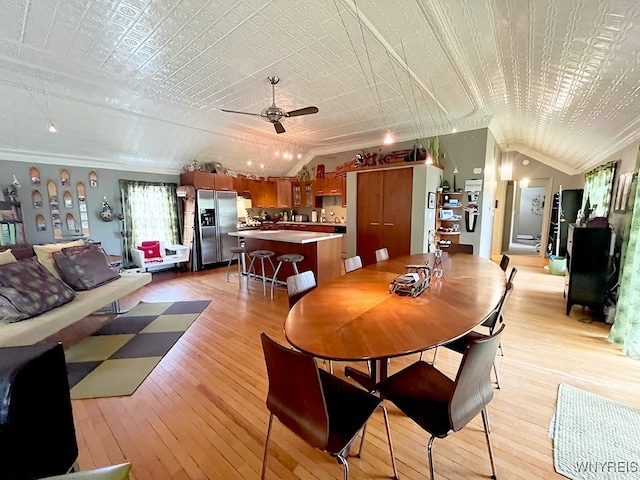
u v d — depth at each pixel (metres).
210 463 1.59
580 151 5.11
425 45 2.82
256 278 5.46
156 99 4.29
